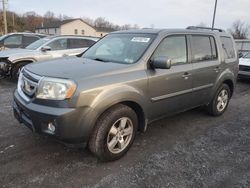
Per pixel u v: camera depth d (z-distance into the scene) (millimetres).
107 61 3918
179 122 5086
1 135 4141
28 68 3568
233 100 7168
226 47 5520
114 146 3486
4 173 3137
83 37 9781
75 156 3590
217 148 4039
